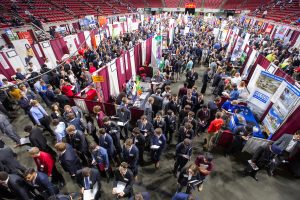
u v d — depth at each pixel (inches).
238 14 1563.7
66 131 210.8
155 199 198.5
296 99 223.8
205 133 295.0
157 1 1808.6
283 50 529.3
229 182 217.3
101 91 312.7
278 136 247.3
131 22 728.3
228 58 525.3
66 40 514.9
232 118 271.7
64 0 1021.2
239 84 370.9
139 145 215.8
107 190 204.7
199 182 178.5
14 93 288.0
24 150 251.6
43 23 715.4
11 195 183.3
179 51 527.8
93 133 243.4
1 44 545.6
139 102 329.4
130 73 422.0
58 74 364.2
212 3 1758.1
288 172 231.9
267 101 287.9
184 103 291.1
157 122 236.4
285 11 1053.2
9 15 674.2
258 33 825.5
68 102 290.5
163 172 228.2
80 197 168.4
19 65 411.2
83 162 227.9
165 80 383.2
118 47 543.8
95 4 1209.4
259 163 211.8
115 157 236.1
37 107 249.8
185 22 1046.4
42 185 153.6
